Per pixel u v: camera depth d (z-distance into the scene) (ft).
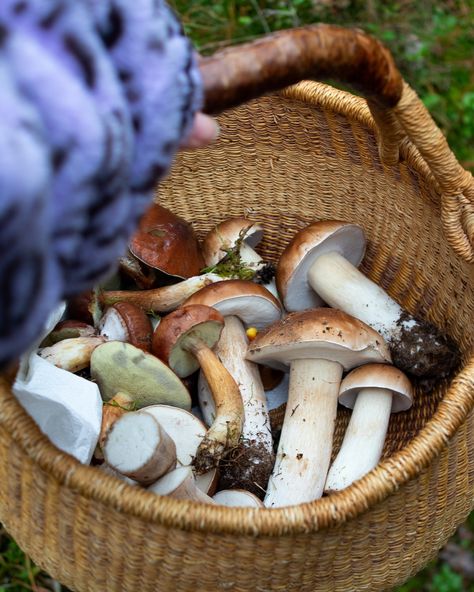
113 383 2.63
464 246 2.40
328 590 2.23
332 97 2.77
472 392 2.21
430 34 4.10
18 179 1.12
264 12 4.05
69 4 1.30
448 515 2.36
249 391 2.73
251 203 3.15
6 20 1.23
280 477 2.58
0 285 1.21
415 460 2.13
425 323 2.75
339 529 2.13
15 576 2.90
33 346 2.48
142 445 2.25
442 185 2.36
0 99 1.14
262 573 2.13
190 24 4.02
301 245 2.82
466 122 3.90
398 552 2.27
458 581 2.97
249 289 2.75
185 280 2.89
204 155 3.09
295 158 3.02
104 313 2.83
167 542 2.07
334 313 2.63
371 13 4.09
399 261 2.93
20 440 2.04
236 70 1.86
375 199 2.92
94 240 1.46
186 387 2.80
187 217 3.21
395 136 2.36
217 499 2.50
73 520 2.13
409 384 2.67
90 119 1.27
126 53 1.44
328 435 2.63
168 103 1.51
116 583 2.19
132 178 1.54
